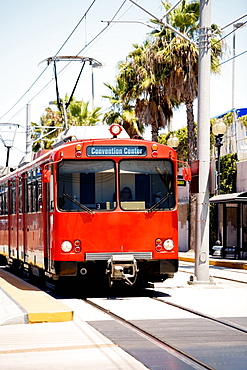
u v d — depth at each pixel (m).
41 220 18.72
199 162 19.31
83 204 16.58
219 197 31.89
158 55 36.44
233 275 24.12
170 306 14.85
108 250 16.52
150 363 9.01
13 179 24.97
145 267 16.75
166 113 40.78
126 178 16.77
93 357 9.46
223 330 11.45
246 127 36.88
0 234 29.19
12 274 25.61
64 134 19.64
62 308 13.22
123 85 43.88
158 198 16.86
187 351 9.72
